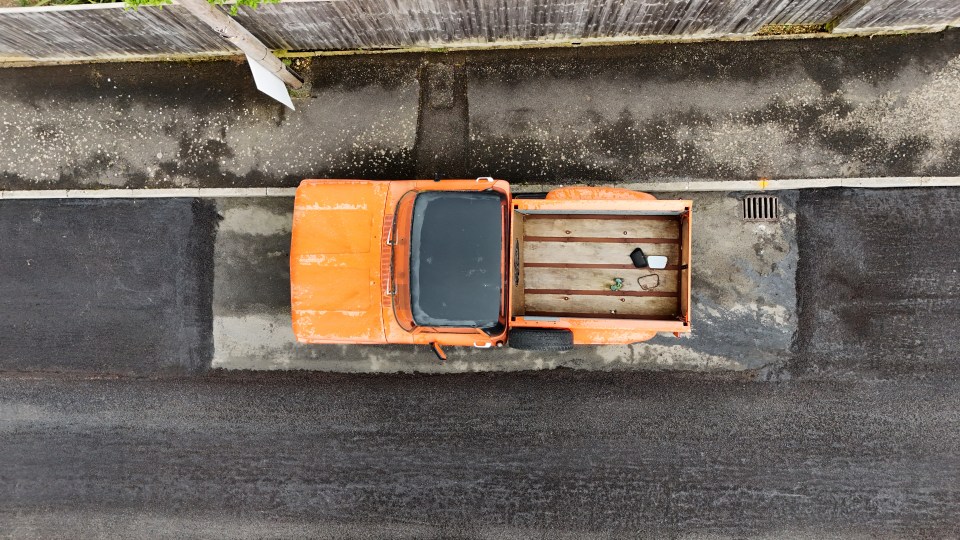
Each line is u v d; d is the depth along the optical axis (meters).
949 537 6.78
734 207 6.88
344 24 6.27
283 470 7.15
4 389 7.25
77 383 7.25
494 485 7.05
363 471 7.12
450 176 7.01
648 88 6.89
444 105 7.02
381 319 5.98
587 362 7.02
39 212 7.21
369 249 5.95
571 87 6.95
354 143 7.07
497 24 6.35
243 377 7.15
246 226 7.12
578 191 6.14
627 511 6.98
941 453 6.81
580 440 7.02
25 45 6.62
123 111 7.17
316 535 7.14
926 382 6.80
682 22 6.38
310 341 6.18
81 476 7.23
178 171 7.15
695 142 6.88
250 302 7.13
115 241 7.19
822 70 6.80
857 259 6.81
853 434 6.85
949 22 6.46
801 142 6.82
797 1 5.99
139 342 7.21
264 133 7.11
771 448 6.91
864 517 6.85
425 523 7.09
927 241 6.77
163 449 7.19
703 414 6.95
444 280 5.75
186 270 7.17
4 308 7.25
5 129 7.21
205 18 4.81
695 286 6.93
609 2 5.91
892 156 6.78
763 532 6.89
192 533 7.16
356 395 7.12
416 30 6.46
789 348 6.88
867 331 6.82
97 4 5.75
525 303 6.12
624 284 6.03
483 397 7.06
